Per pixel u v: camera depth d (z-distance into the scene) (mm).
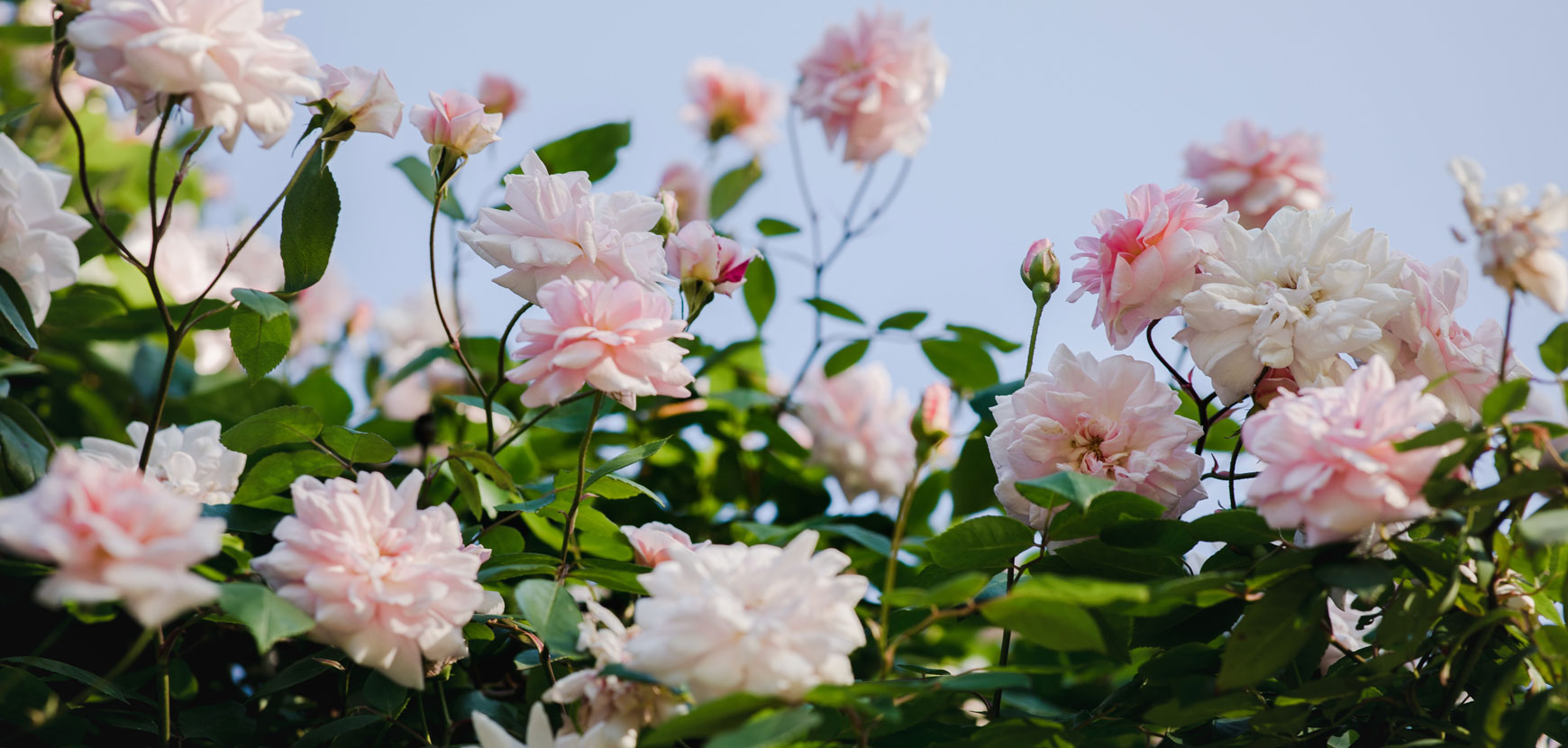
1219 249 1078
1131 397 1061
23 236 999
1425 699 1033
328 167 1067
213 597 935
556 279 1047
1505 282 1003
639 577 1015
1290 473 967
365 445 1085
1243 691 1007
